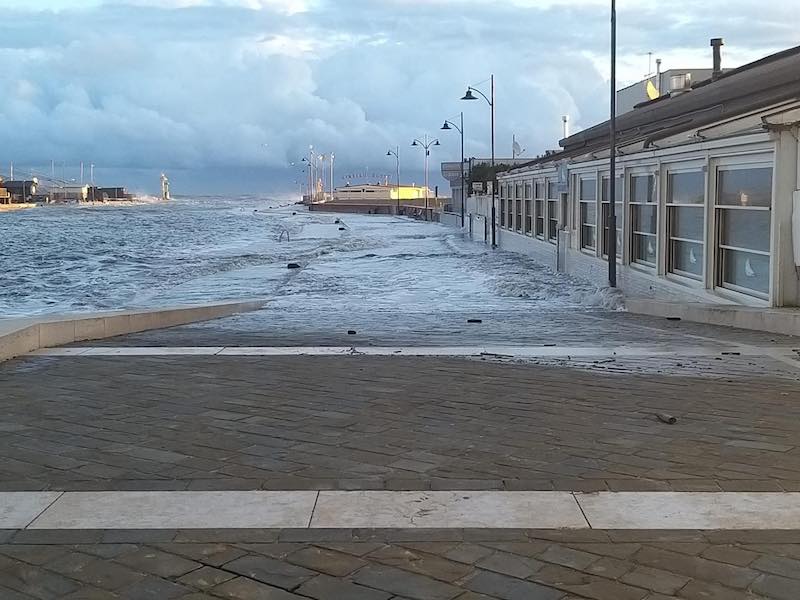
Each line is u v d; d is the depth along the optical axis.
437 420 6.49
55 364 9.14
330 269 34.09
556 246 30.19
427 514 4.41
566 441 5.86
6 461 5.38
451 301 22.75
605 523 4.27
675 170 17.91
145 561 3.83
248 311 20.23
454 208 84.94
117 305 23.36
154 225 91.12
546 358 9.89
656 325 14.84
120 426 6.30
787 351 10.60
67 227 85.56
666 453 5.56
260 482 4.94
